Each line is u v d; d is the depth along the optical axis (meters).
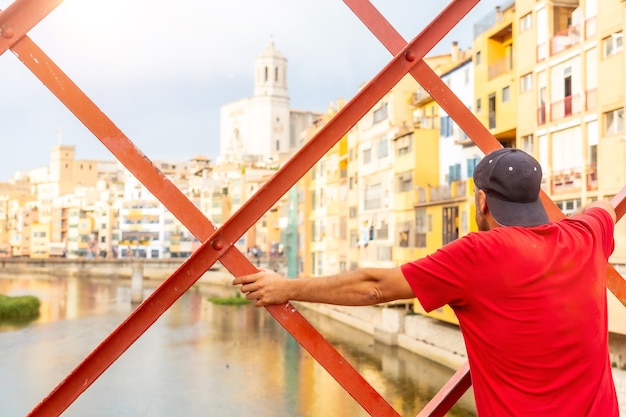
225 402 22.16
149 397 23.16
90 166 149.12
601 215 1.92
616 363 16.56
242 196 82.06
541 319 1.61
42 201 123.81
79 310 53.59
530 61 21.94
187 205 1.82
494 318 1.64
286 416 20.25
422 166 29.45
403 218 30.72
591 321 1.65
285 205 57.28
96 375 1.73
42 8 1.73
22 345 35.91
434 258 1.69
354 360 25.53
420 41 1.97
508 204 1.75
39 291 72.06
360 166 37.28
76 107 1.75
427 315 27.17
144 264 65.94
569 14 20.80
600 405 1.64
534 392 1.61
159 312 1.79
